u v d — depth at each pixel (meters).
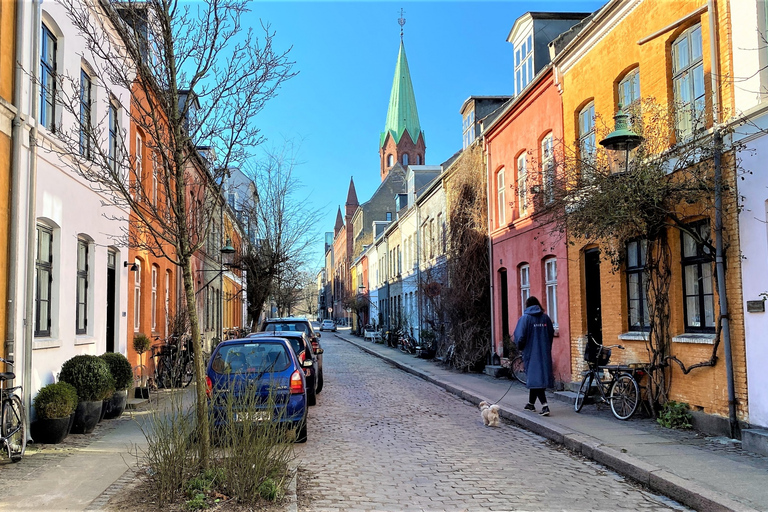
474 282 19.23
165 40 6.05
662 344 9.53
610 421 9.67
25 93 8.17
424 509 5.57
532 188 11.69
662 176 8.71
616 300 11.09
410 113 80.38
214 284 27.66
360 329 58.66
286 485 5.98
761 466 6.61
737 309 7.90
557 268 13.87
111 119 11.95
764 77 7.53
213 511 5.20
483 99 23.06
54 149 8.98
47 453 7.70
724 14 8.15
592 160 10.24
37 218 8.66
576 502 5.83
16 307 7.91
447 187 23.27
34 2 8.41
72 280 9.90
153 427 6.15
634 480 6.66
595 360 10.66
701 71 8.86
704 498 5.54
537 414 10.45
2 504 5.56
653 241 9.77
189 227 7.37
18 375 7.99
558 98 13.67
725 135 8.05
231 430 5.68
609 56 11.36
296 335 12.71
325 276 124.06
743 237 7.81
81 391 9.03
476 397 13.07
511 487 6.34
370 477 6.70
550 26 16.83
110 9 6.32
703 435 8.34
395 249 39.44
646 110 9.57
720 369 8.27
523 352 10.88
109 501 5.62
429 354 25.16
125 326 13.16
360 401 13.30
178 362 14.69
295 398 8.45
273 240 25.36
